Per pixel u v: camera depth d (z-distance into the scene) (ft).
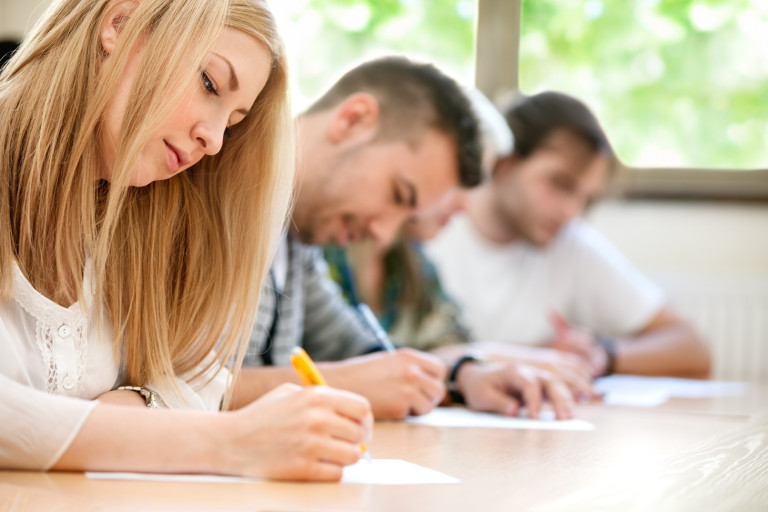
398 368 4.86
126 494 2.56
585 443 4.10
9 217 3.50
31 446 2.81
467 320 9.22
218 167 4.13
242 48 3.67
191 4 3.56
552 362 6.56
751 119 11.65
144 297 3.88
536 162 8.91
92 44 3.59
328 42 11.63
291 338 5.84
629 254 11.75
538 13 11.85
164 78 3.49
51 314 3.51
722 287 11.21
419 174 5.76
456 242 9.32
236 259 4.13
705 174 11.64
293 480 2.86
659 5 11.78
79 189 3.60
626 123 11.82
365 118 5.75
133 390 3.75
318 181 5.79
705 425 4.91
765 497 2.92
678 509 2.69
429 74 5.81
